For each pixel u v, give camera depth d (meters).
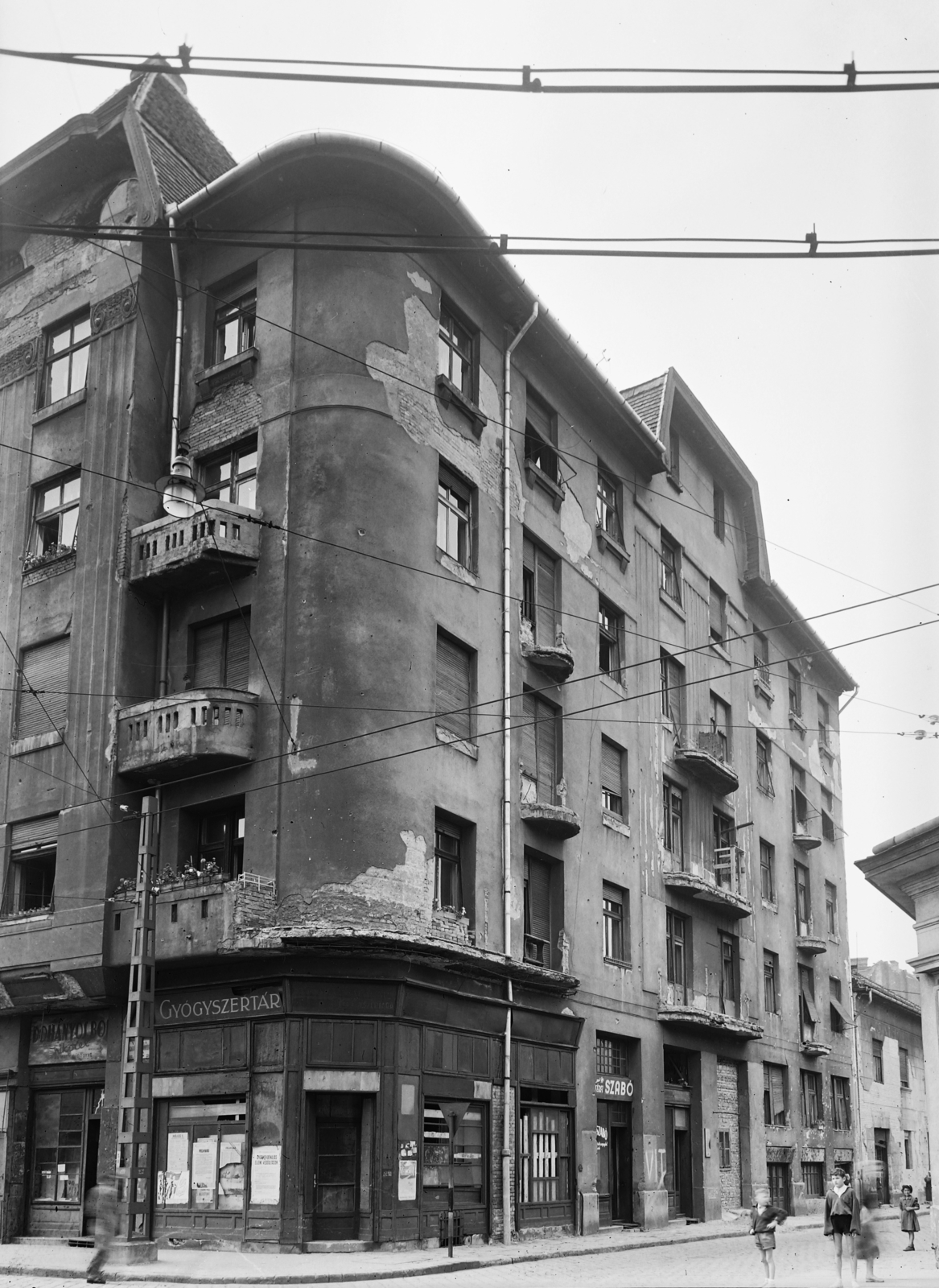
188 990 23.03
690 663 38.12
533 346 30.86
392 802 23.36
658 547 37.09
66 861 24.94
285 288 26.08
